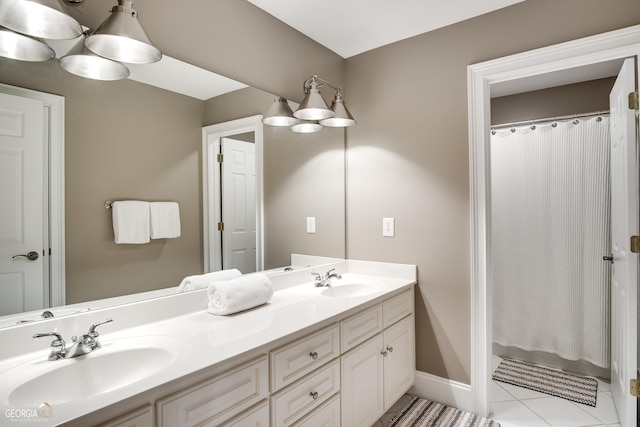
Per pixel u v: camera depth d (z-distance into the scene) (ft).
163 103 5.07
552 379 8.41
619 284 6.52
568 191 8.81
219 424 3.57
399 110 7.82
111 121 4.51
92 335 3.89
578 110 9.04
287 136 7.11
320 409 4.86
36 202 3.91
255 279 5.50
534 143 9.22
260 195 6.54
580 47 5.85
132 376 3.80
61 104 4.08
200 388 3.40
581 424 6.57
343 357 5.33
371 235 8.23
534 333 9.27
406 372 7.21
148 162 4.89
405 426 6.52
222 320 4.82
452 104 7.14
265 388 4.07
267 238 6.66
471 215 6.89
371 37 7.66
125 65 4.67
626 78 5.70
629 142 5.73
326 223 8.04
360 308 5.71
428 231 7.45
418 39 7.55
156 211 4.98
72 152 4.17
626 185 5.84
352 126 8.55
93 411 2.63
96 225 4.39
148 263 4.87
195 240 5.47
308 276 7.40
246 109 6.25
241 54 6.16
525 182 9.34
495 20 6.66
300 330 4.43
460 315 7.09
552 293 9.05
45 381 3.32
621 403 6.39
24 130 3.81
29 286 3.86
